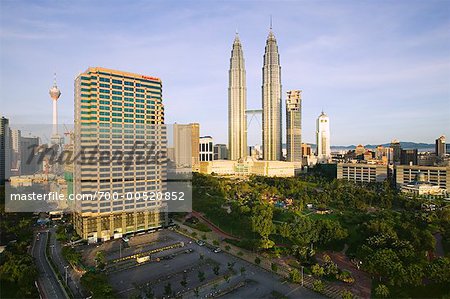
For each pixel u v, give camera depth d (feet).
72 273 575.38
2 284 522.06
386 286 495.41
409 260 532.73
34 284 520.01
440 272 474.90
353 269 572.10
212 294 482.28
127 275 558.97
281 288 502.79
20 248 655.35
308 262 590.96
